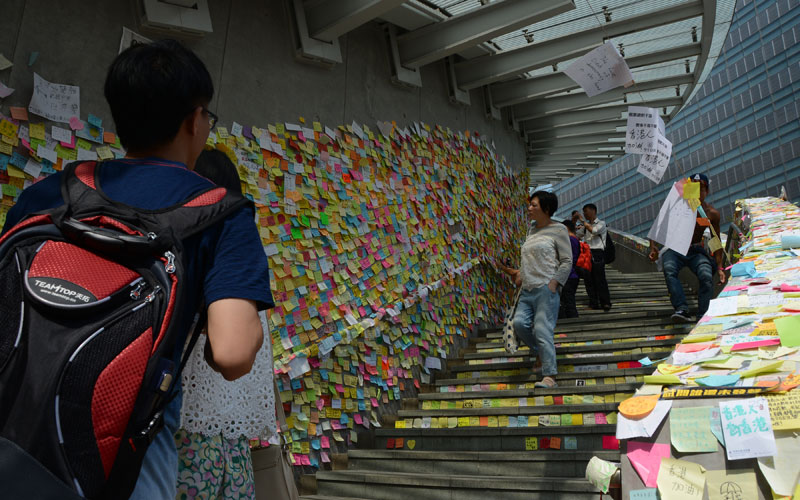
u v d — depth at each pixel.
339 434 4.80
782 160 36.12
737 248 6.51
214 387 1.67
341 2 5.13
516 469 4.01
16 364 0.87
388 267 5.72
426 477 3.92
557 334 6.90
